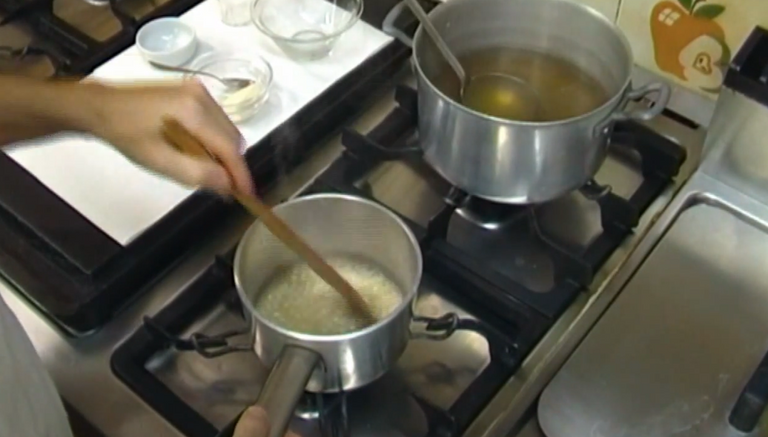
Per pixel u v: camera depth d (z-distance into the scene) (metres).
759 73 0.72
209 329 0.70
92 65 0.87
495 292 0.69
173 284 0.72
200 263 0.73
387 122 0.82
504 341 0.66
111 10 0.95
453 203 0.75
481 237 0.76
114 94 0.58
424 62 0.75
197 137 0.57
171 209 0.74
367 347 0.58
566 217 0.78
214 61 0.86
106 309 0.69
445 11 0.76
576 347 0.67
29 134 0.60
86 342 0.68
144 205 0.74
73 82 0.59
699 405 0.64
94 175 0.76
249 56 0.86
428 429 0.63
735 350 0.67
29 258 0.71
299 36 0.88
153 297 0.71
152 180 0.75
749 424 0.61
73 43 0.90
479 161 0.68
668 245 0.75
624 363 0.66
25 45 0.92
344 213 0.68
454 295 0.72
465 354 0.69
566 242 0.75
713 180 0.79
